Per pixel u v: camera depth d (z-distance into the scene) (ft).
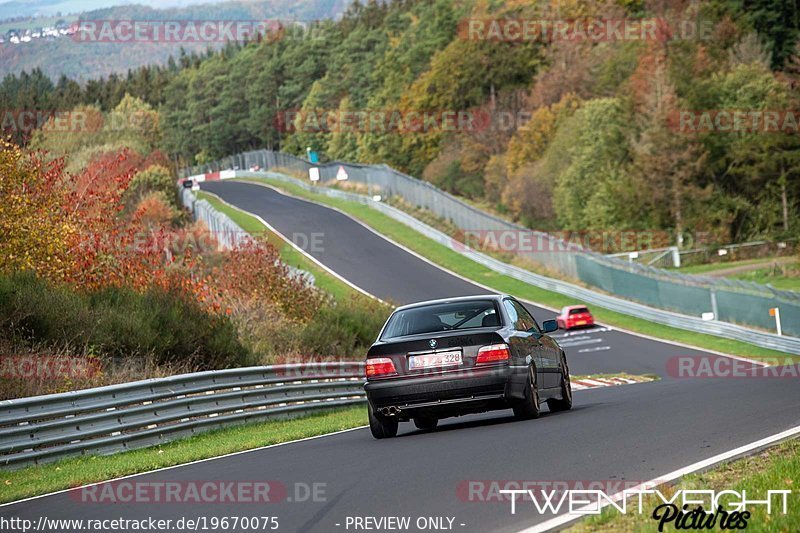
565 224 497.05
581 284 348.59
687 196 475.31
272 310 186.70
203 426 100.27
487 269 384.47
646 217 480.64
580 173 495.00
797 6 613.11
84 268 152.25
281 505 46.73
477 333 73.15
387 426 75.87
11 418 78.74
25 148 161.17
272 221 501.56
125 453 87.51
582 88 577.43
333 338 179.52
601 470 49.37
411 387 72.59
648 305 307.78
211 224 370.94
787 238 463.83
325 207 545.03
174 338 135.74
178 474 63.31
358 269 385.70
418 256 408.67
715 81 508.12
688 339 254.06
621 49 574.15
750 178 486.38
